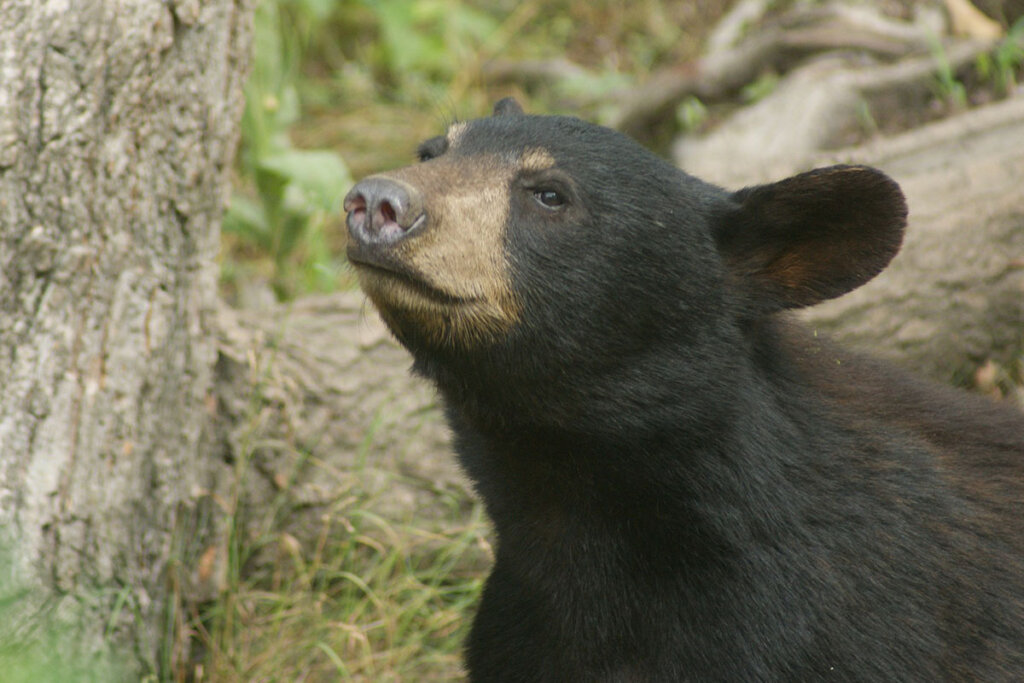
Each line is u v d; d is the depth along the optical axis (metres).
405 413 9.70
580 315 6.55
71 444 7.48
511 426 6.84
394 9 16.80
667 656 6.82
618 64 17.14
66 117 7.15
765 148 13.72
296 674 8.81
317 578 9.53
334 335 9.82
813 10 15.83
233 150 8.34
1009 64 13.69
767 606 6.57
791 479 6.66
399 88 17.00
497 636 7.47
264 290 12.18
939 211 10.75
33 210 7.16
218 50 7.88
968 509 6.88
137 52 7.34
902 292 10.44
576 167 6.60
